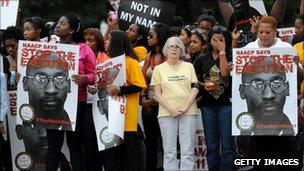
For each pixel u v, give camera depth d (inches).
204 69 582.2
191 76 578.9
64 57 557.3
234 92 546.6
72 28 564.1
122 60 549.6
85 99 563.5
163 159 597.0
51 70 558.9
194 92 575.5
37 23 589.9
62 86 557.9
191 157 578.6
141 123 596.7
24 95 562.3
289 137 550.6
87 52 561.3
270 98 543.8
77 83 555.5
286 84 542.3
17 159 598.2
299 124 565.3
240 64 546.0
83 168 567.8
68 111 557.3
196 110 581.0
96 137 574.9
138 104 561.3
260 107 544.7
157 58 598.5
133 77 552.1
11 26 603.2
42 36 597.0
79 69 559.5
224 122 575.8
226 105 576.4
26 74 561.3
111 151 554.9
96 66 557.3
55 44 557.6
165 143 578.6
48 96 558.9
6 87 567.5
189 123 576.7
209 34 581.6
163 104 575.5
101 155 577.3
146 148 601.0
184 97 576.4
